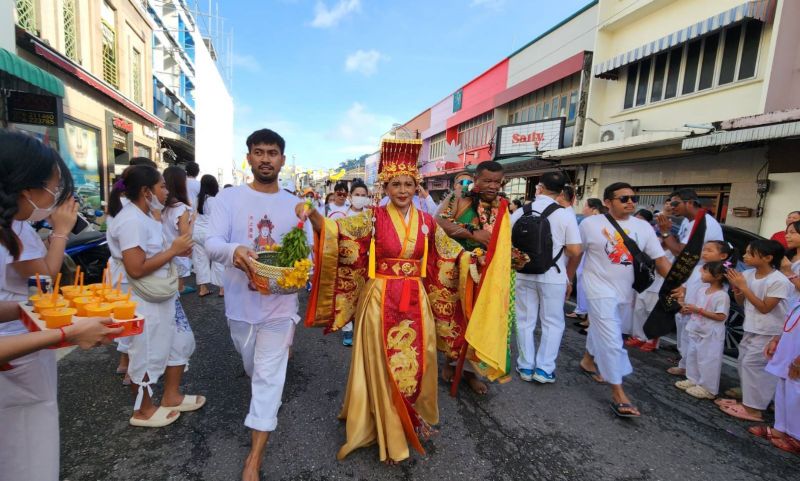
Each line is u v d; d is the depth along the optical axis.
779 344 2.89
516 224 3.56
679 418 3.20
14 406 1.45
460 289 2.67
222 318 4.93
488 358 2.53
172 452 2.43
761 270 3.34
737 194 8.09
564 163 12.41
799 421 2.74
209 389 3.21
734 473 2.54
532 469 2.47
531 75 15.12
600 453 2.68
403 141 2.43
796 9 7.38
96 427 2.63
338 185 6.10
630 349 4.83
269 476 2.26
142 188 2.46
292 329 2.38
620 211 3.43
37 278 1.53
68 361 3.59
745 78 8.24
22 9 8.18
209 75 15.19
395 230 2.50
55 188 1.50
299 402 3.11
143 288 2.43
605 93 11.72
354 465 2.40
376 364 2.41
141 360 2.50
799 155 7.04
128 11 13.73
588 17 12.30
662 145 9.13
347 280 2.57
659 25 9.92
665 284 3.48
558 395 3.47
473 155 19.69
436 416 2.61
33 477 1.51
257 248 2.38
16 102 7.27
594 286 3.36
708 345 3.53
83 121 10.61
